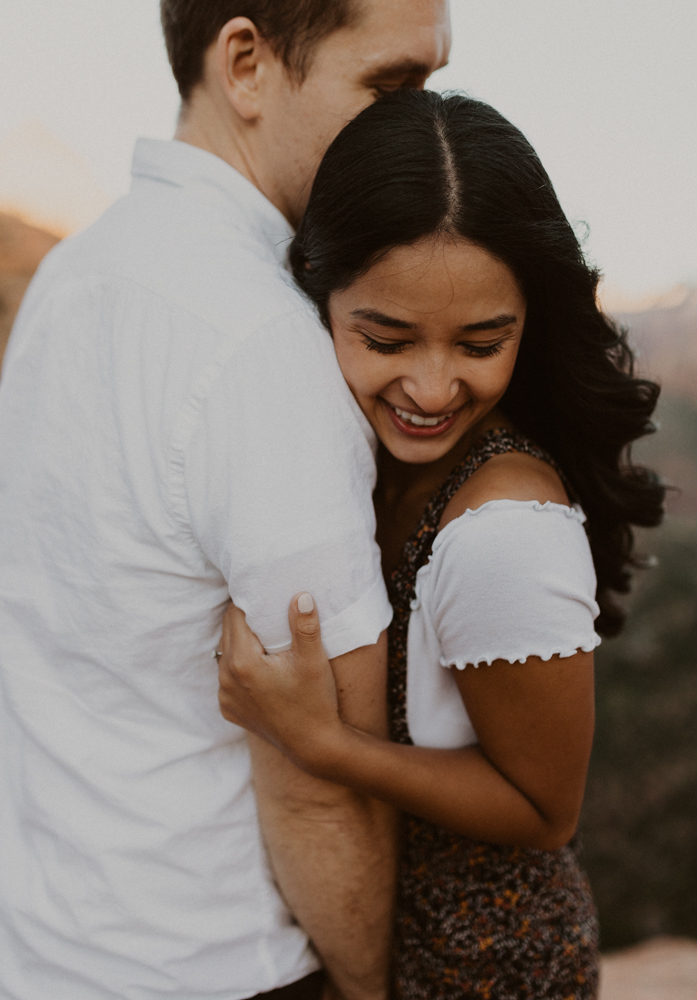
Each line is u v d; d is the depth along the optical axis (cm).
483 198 86
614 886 399
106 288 97
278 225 113
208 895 107
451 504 102
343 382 97
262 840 110
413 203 85
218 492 91
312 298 100
